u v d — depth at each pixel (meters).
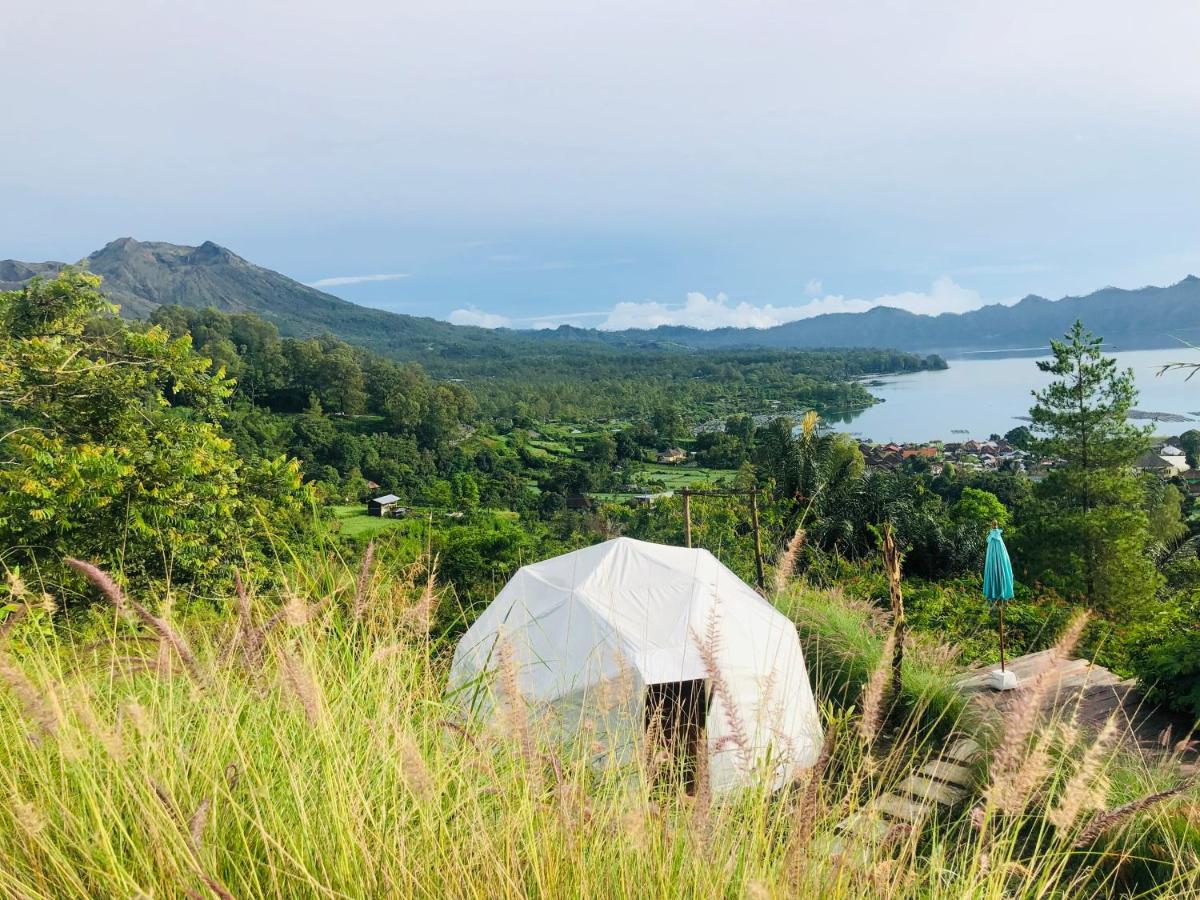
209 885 1.22
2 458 10.65
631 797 1.82
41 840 1.38
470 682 2.49
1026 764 1.50
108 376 11.88
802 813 1.50
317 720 1.70
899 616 5.15
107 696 1.93
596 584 7.53
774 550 11.30
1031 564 26.19
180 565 9.21
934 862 1.75
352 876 1.49
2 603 2.22
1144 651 8.23
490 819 1.74
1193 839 2.59
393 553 2.91
